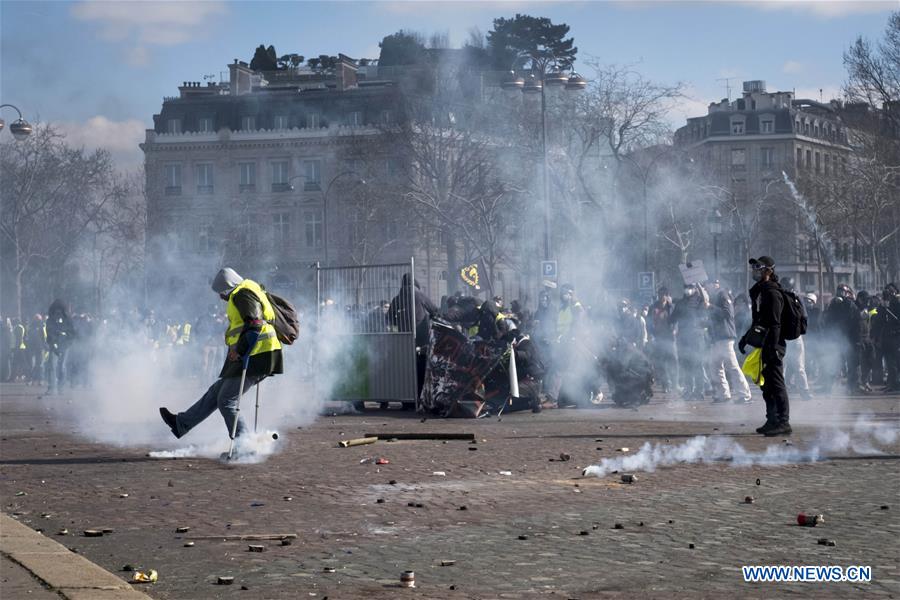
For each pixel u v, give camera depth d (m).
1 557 7.82
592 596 6.77
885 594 6.77
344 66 106.94
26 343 44.34
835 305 26.70
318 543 8.42
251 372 13.57
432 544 8.33
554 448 14.57
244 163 104.75
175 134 105.12
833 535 8.53
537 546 8.23
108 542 8.58
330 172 103.44
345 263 95.88
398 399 21.95
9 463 13.66
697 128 138.75
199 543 8.48
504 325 21.31
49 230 74.62
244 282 13.63
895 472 12.00
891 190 61.97
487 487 11.09
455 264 77.38
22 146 71.88
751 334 15.73
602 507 9.88
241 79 108.75
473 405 20.45
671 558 7.78
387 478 11.80
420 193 71.06
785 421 15.84
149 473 12.48
